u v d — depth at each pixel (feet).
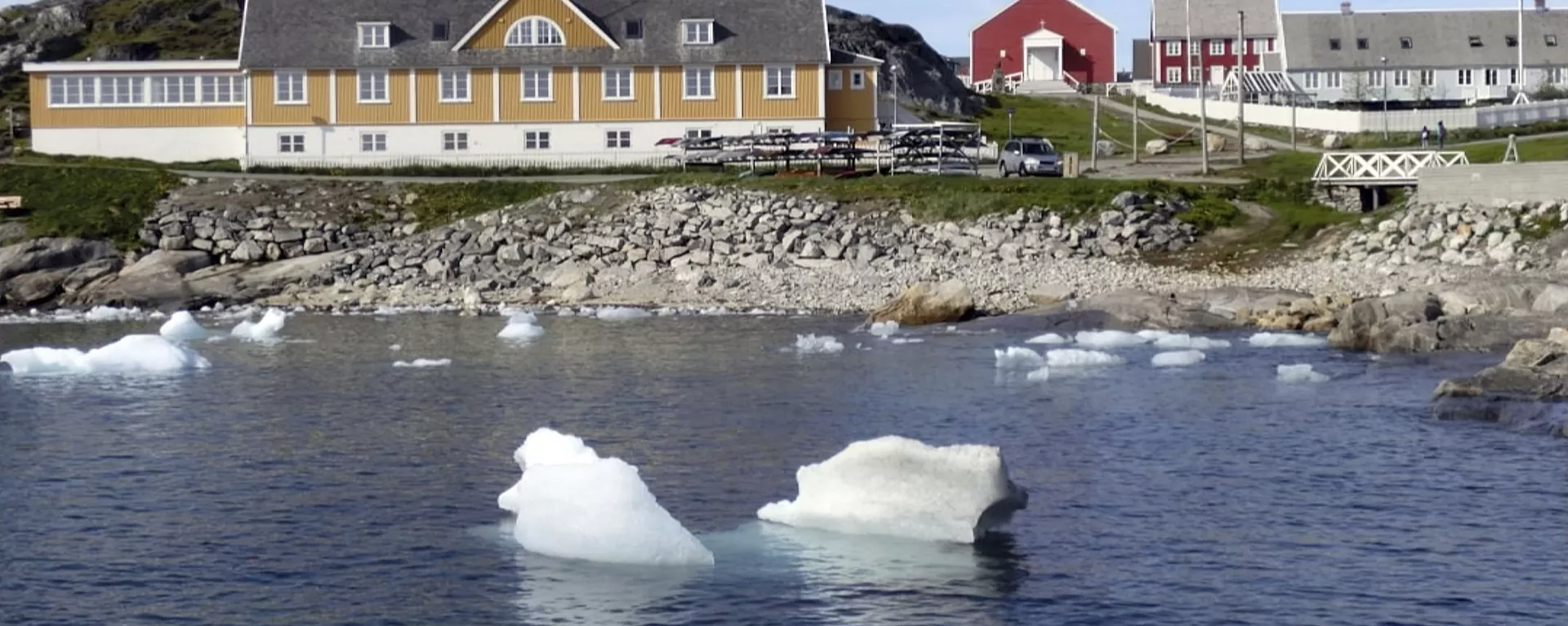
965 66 522.06
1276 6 428.56
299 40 288.51
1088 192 227.20
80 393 141.90
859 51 363.97
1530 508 97.60
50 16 385.29
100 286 226.38
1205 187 232.32
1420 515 96.84
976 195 227.81
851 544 92.48
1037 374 146.51
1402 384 139.54
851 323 187.42
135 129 291.79
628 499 91.50
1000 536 93.81
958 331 179.93
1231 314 178.60
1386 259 199.62
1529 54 394.73
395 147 287.89
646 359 160.56
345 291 222.89
